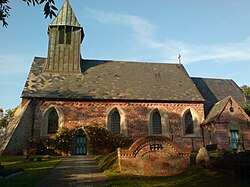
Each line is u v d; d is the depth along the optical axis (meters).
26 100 25.16
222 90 33.41
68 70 29.30
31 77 27.62
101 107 26.47
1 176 11.84
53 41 30.16
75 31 30.81
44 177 12.30
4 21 7.14
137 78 30.81
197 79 34.62
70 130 24.97
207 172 12.41
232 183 10.38
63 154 24.31
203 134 27.72
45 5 6.64
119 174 13.21
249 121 26.39
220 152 17.78
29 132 24.34
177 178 12.57
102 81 29.03
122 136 25.89
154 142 14.52
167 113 27.70
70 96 25.95
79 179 12.00
